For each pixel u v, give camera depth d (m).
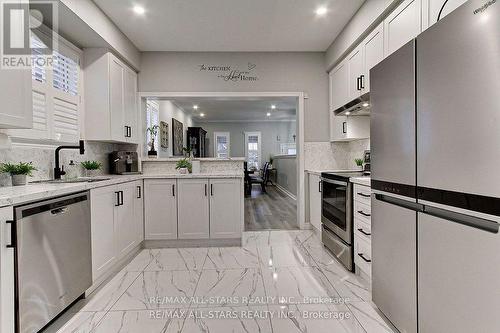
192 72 3.89
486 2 0.96
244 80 3.93
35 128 2.29
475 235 1.03
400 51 1.47
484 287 1.00
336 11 2.90
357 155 3.77
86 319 1.82
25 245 1.48
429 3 1.89
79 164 2.93
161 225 3.31
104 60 3.01
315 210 3.68
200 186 3.32
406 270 1.45
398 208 1.52
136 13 2.86
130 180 2.91
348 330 1.68
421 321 1.34
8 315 1.38
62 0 2.17
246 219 4.69
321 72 3.99
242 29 3.25
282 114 9.47
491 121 0.96
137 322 1.78
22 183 1.97
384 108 1.65
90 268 2.12
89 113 3.03
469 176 1.05
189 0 2.65
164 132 6.09
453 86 1.11
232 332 1.67
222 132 11.06
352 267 2.53
